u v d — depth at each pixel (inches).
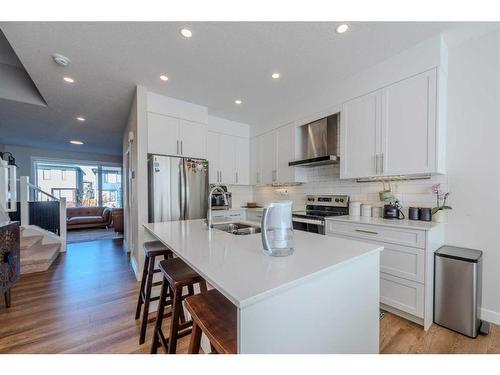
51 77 99.1
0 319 75.8
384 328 70.2
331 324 38.6
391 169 85.6
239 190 181.0
